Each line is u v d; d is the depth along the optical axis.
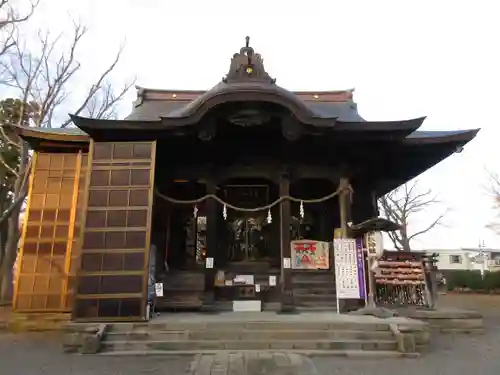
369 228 14.53
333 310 15.01
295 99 14.43
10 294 24.20
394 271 15.02
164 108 19.75
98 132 14.58
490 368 8.97
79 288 12.46
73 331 10.88
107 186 13.62
